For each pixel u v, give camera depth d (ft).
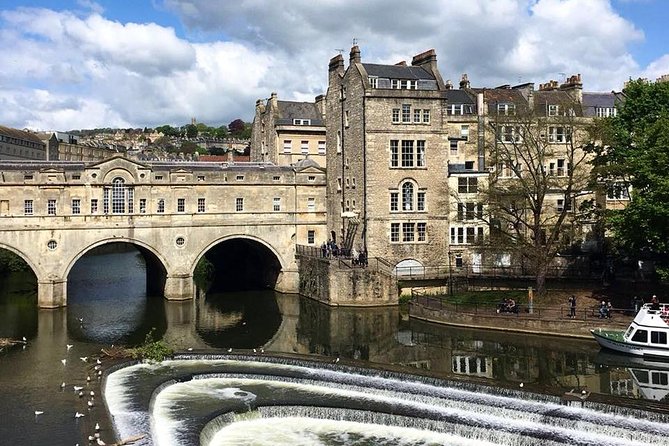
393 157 210.59
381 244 209.26
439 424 97.91
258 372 124.47
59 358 133.49
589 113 250.78
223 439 94.58
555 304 170.91
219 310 199.52
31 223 198.49
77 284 254.06
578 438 91.97
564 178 197.47
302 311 196.44
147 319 184.34
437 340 153.38
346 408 103.19
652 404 99.96
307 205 236.22
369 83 212.02
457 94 242.99
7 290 235.20
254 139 325.42
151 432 90.84
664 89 174.60
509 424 98.07
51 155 481.46
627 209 152.15
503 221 213.87
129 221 209.77
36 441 85.05
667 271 149.69
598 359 132.87
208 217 219.82
